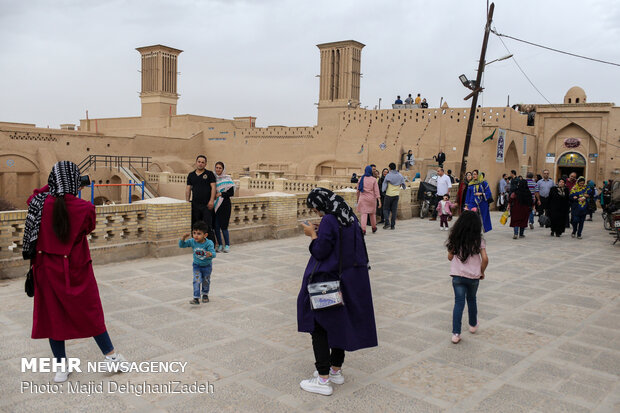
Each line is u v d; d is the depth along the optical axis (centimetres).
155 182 3275
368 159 3409
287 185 2453
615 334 583
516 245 1216
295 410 386
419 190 1778
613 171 2938
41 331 420
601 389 437
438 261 979
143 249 937
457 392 424
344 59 4131
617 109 2912
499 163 2503
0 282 741
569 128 3086
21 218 778
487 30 1709
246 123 4553
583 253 1115
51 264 415
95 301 434
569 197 1368
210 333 548
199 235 631
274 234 1201
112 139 3597
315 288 410
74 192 430
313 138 3819
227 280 782
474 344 541
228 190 1001
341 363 433
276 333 553
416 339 552
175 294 695
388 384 437
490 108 2914
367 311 426
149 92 4875
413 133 3247
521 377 458
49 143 3253
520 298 730
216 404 393
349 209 428
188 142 4238
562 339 563
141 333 544
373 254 1041
